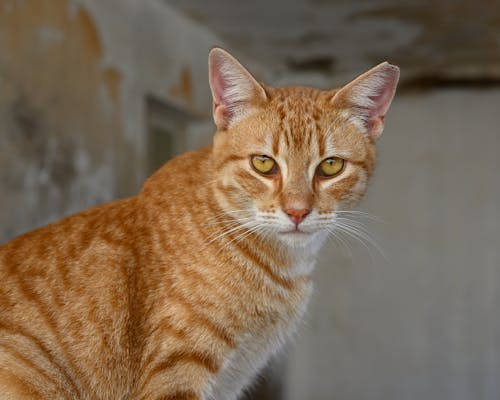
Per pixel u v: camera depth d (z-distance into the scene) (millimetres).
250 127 419
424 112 1269
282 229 411
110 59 748
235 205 415
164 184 422
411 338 1274
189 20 936
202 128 1013
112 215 422
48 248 411
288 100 428
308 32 1011
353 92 433
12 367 370
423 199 1272
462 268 1265
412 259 1272
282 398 1271
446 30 1001
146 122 835
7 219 593
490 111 1256
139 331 385
